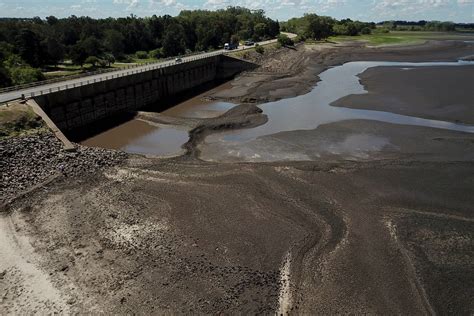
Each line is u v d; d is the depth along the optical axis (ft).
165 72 274.98
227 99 268.41
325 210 119.55
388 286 89.97
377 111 227.40
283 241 104.73
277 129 197.77
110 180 136.56
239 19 626.64
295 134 187.83
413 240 106.11
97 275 90.99
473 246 103.86
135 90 242.37
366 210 120.06
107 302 83.51
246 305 83.46
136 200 123.44
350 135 185.57
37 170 135.23
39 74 243.60
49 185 129.80
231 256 98.48
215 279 90.58
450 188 133.80
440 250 102.22
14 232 106.32
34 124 156.87
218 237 105.91
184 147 171.01
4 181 126.31
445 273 94.12
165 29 468.75
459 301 86.17
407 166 150.30
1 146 138.62
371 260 98.12
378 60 446.60
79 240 103.45
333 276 92.63
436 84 293.43
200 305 83.10
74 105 194.59
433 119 211.20
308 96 268.62
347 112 227.20
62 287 87.40
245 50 424.05
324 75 351.87
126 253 98.58
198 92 301.02
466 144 172.04
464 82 297.53
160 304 83.20
